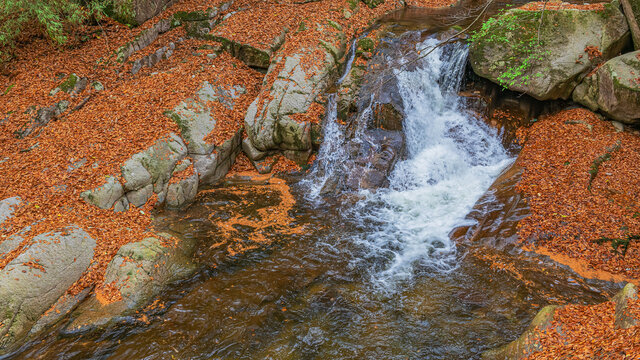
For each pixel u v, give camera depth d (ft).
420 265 28.19
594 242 27.32
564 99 40.60
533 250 27.84
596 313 18.28
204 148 36.96
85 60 43.21
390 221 32.99
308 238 30.99
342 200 35.45
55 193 30.04
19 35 45.01
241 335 22.82
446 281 26.66
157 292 25.82
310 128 39.63
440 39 45.39
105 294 24.90
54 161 32.63
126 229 29.53
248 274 27.37
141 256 26.37
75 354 21.75
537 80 39.01
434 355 21.62
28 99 38.42
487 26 37.14
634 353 14.65
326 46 44.27
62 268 25.21
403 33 48.08
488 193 33.83
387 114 40.11
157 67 45.47
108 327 23.30
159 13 50.96
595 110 38.70
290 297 25.52
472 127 41.14
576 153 34.50
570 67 38.34
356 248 29.94
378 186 36.45
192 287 26.32
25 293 23.26
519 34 39.17
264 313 24.27
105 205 30.60
